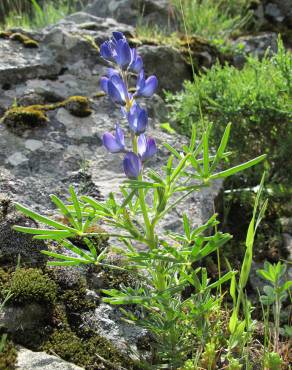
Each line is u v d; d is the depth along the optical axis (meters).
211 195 3.96
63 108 4.41
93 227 3.38
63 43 5.05
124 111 2.61
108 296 3.05
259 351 3.02
